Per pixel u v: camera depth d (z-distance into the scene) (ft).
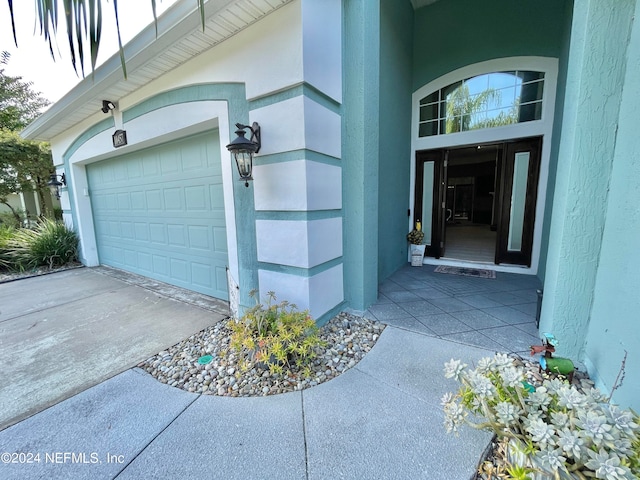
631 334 4.66
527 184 14.47
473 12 14.40
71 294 13.38
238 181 9.25
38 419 5.51
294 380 6.50
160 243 14.69
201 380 6.67
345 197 9.78
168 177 13.20
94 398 6.10
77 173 18.37
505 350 7.38
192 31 8.21
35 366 7.40
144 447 4.83
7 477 4.35
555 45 12.74
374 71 9.51
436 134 16.22
